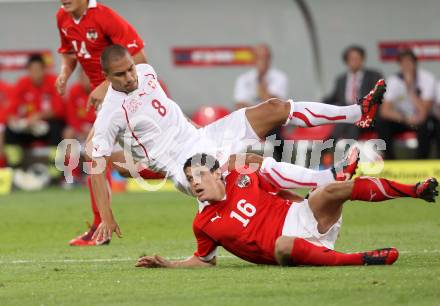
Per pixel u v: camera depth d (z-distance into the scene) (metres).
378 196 24.11
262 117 29.08
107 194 27.48
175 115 29.58
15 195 54.31
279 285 22.08
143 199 50.25
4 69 58.81
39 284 23.66
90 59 33.84
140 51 32.69
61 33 34.34
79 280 24.09
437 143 55.41
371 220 39.16
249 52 57.84
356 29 57.34
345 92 53.06
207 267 25.73
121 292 22.06
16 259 29.78
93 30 33.09
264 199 25.00
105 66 28.39
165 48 58.19
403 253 28.06
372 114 29.05
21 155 57.62
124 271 25.39
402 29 57.31
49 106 56.72
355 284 21.80
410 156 57.22
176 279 23.61
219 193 24.73
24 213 44.72
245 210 24.84
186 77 58.31
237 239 24.78
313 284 22.00
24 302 21.20
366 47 57.41
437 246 30.20
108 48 28.44
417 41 57.31
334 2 57.09
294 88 57.78
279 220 24.73
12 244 34.25
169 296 21.36
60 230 38.50
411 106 54.59
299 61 57.62
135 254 30.58
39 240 35.38
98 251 31.62
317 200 24.38
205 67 58.16
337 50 57.50
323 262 24.23
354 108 29.05
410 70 54.50
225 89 58.16
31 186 58.06
